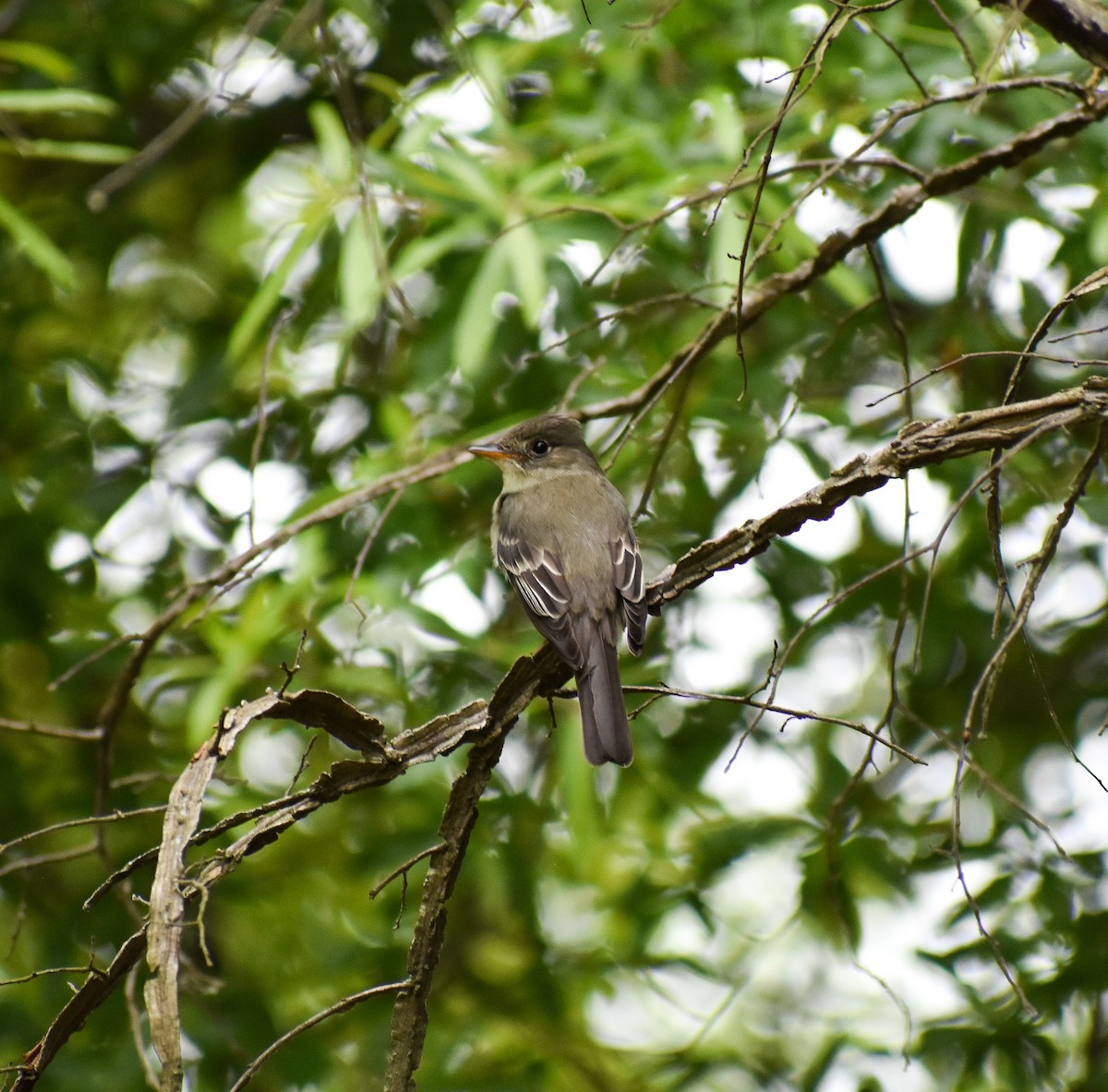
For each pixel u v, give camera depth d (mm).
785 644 10172
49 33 10844
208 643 9938
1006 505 9945
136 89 11617
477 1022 10039
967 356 5195
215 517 10539
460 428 10352
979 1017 9203
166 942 4102
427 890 4945
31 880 9906
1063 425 4934
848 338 10102
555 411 7531
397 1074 4812
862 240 7051
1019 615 5121
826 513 5383
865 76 8680
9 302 10992
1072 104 8703
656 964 10125
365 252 8320
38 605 10078
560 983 10281
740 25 8914
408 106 8984
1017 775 10312
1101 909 9000
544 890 11133
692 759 10102
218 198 12102
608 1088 10273
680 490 10531
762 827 9930
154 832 9984
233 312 11016
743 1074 10773
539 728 10352
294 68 10758
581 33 8969
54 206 11312
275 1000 10125
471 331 8109
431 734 4941
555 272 9367
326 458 10438
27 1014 9328
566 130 8875
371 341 11328
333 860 10672
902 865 9742
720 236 8203
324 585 9445
